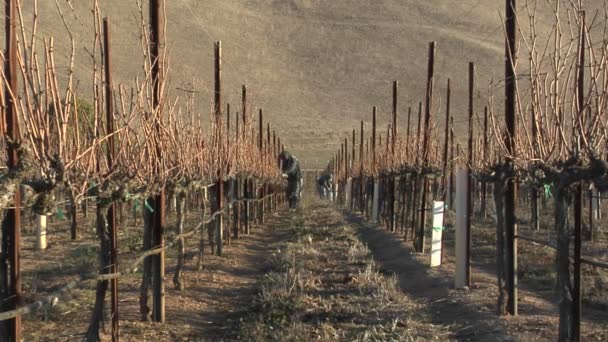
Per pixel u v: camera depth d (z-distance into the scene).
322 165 77.69
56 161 7.39
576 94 9.07
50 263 17.64
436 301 13.80
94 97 8.10
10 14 7.18
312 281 15.38
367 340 10.55
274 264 18.48
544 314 12.19
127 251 19.61
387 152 27.72
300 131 87.94
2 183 6.90
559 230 9.52
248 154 26.59
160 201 11.62
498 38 99.44
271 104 93.69
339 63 104.44
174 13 86.44
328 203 49.47
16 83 7.20
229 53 98.75
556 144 9.60
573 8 9.30
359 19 112.94
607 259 16.66
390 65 102.81
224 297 14.45
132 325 11.53
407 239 23.23
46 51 7.46
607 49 8.83
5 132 7.10
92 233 24.17
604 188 8.73
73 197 7.82
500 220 12.25
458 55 97.50
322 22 112.69
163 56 10.64
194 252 20.31
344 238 24.00
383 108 95.25
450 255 19.55
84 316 11.99
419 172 20.69
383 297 13.86
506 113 11.82
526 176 11.43
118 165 9.17
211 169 17.09
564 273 9.59
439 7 113.00
